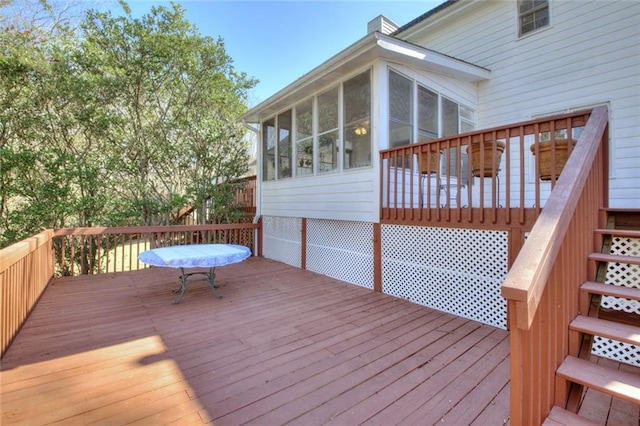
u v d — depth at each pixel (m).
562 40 5.58
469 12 6.84
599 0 5.18
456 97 6.08
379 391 2.15
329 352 2.73
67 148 7.07
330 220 5.66
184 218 8.82
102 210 6.95
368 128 4.70
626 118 4.94
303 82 5.44
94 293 4.53
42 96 6.59
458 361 2.58
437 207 3.84
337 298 4.35
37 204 6.13
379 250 4.66
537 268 1.26
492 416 1.89
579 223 1.96
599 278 2.21
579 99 5.40
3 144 6.41
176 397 2.07
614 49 5.05
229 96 8.41
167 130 7.83
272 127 7.19
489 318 3.43
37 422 1.81
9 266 2.75
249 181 8.95
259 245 7.79
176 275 5.70
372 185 4.66
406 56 4.57
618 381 1.53
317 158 5.77
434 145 3.84
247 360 2.58
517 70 6.15
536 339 1.37
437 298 3.93
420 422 1.84
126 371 2.40
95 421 1.83
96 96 7.04
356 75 4.87
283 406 1.99
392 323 3.43
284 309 3.88
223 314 3.70
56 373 2.36
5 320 2.71
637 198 4.85
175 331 3.18
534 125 2.98
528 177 5.98
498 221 3.31
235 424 1.82
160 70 7.52
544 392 1.49
